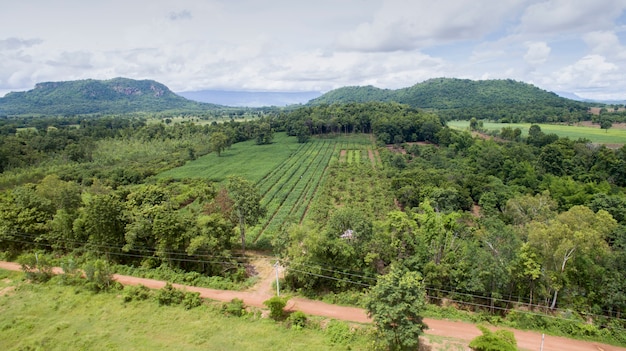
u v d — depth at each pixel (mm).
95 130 187625
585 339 41625
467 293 47094
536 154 127688
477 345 36031
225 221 56594
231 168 139000
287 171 132375
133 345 37938
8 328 40719
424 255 49000
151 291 47844
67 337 39125
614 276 43812
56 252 60031
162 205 58938
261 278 53906
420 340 39844
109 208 56500
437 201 84438
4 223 59406
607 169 104312
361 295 47375
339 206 93562
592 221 56188
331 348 37906
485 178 102625
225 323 42125
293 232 51406
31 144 145625
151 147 170875
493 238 48438
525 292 47281
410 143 168125
